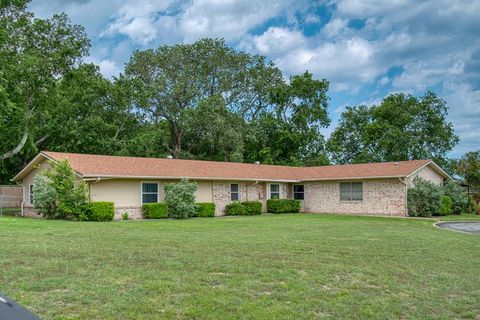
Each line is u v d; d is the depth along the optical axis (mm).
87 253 8914
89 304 5602
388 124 43969
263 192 29469
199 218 23203
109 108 34969
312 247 10781
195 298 5961
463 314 5691
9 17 26969
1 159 28562
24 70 25219
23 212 24406
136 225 16828
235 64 45625
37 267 7469
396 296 6441
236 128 42781
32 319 2496
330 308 5773
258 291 6461
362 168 29234
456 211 29312
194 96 44656
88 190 21219
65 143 31922
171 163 26328
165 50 44594
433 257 9773
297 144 44906
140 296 5977
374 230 15906
